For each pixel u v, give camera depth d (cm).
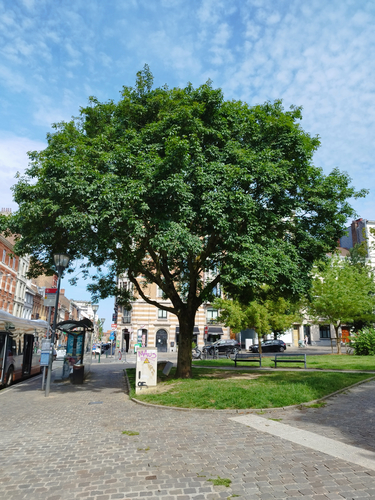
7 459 549
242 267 1136
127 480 454
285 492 410
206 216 1117
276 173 1145
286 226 1393
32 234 1195
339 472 459
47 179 1114
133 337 4441
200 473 469
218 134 1216
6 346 1520
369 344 2434
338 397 951
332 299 2786
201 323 4634
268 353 3778
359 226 5322
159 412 850
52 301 1429
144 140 1198
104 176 1066
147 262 1720
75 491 427
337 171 1438
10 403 1103
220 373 1557
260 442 587
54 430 728
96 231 1191
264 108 1391
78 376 1557
